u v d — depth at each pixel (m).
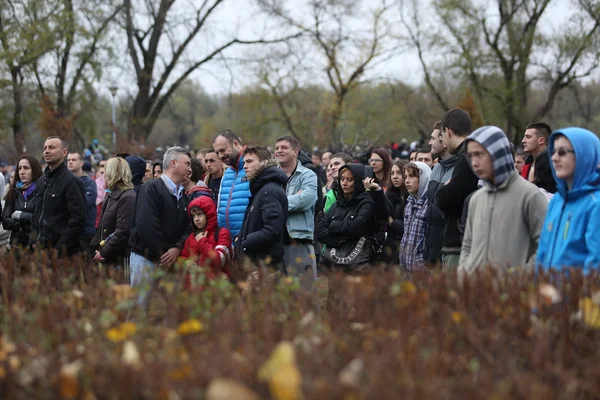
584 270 3.74
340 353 2.57
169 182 5.89
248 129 31.56
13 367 2.47
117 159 6.75
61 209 7.12
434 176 5.50
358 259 6.41
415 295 3.01
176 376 2.26
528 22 27.83
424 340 2.64
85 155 14.88
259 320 2.84
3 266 4.17
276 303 3.21
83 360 2.47
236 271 4.45
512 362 2.40
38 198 7.21
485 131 4.30
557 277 3.29
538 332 2.68
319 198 7.33
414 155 9.47
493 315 2.92
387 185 7.55
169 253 5.79
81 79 24.45
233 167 6.50
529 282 3.23
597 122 35.59
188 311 3.15
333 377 2.21
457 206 4.84
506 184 4.29
